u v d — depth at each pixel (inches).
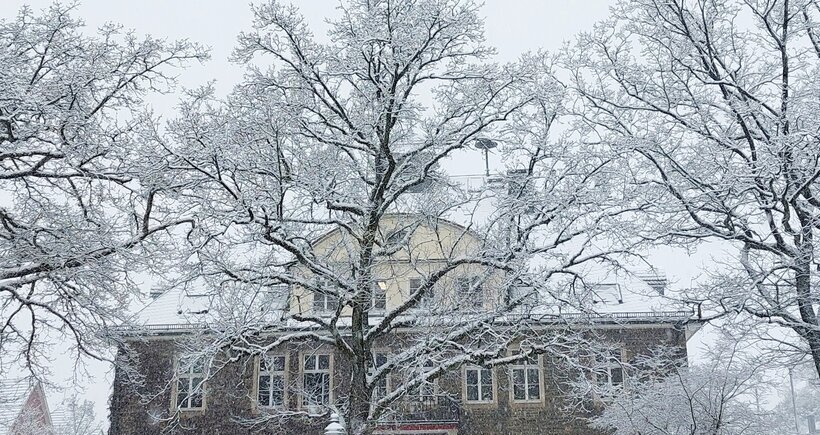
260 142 624.4
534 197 658.8
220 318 661.3
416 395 690.8
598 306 977.5
